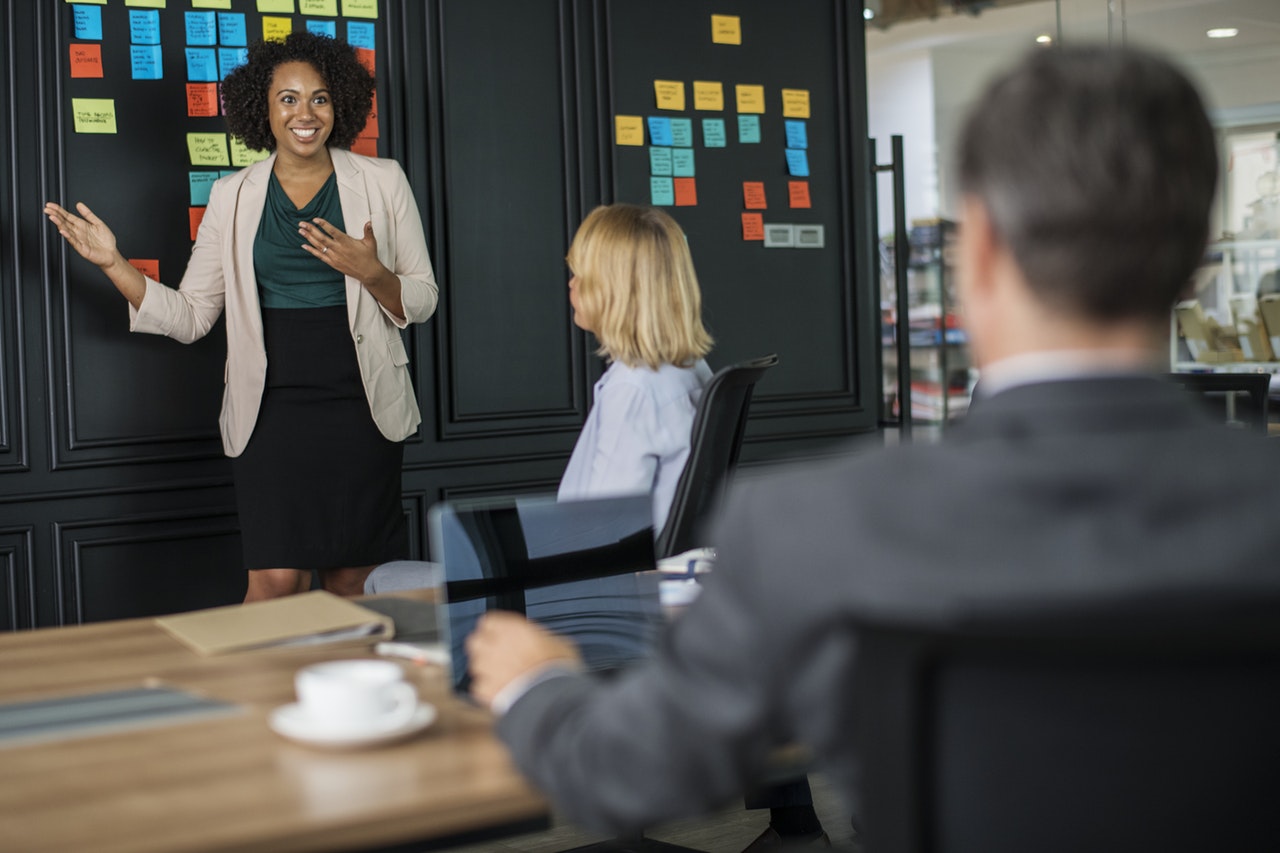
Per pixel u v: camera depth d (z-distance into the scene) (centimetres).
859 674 69
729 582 77
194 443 374
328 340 333
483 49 414
